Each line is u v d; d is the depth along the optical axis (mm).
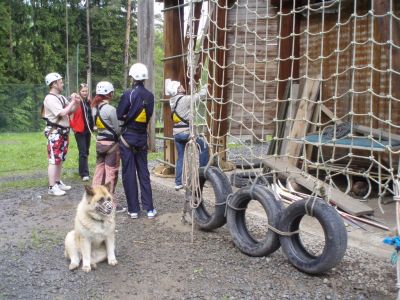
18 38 32875
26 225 5668
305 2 7992
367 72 7371
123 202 6613
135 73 5586
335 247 3779
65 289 3828
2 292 3781
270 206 4344
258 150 11719
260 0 8477
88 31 32656
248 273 4094
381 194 5516
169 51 8016
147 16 10359
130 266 4285
